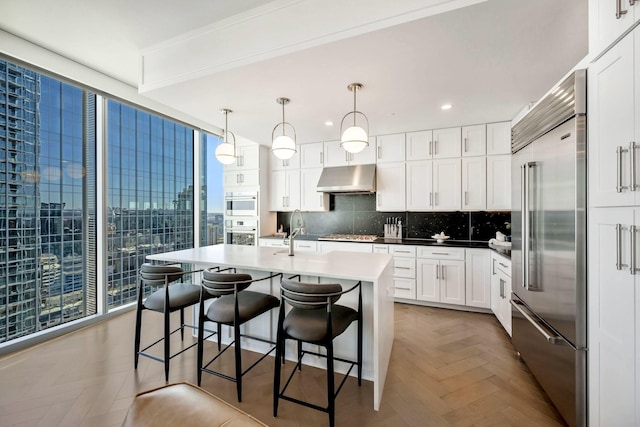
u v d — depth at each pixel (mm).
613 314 1279
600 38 1350
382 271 1951
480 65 2164
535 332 1982
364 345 2160
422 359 2412
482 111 3193
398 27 1718
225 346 2643
